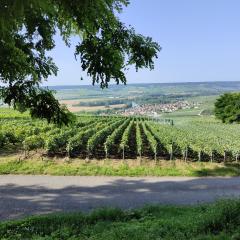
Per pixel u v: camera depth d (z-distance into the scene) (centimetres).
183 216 1245
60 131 3856
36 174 2352
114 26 704
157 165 2670
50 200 1753
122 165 2605
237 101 8075
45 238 1027
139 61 783
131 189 2012
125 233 974
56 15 656
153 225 1080
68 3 564
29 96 786
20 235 1058
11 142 3400
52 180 2191
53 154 2902
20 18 504
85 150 3117
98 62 746
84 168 2480
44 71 798
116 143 3659
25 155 2827
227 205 1075
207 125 7006
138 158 2892
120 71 757
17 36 743
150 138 3484
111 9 662
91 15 620
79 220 1241
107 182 2173
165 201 1773
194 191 1992
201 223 1000
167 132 4462
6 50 592
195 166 2669
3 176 2284
